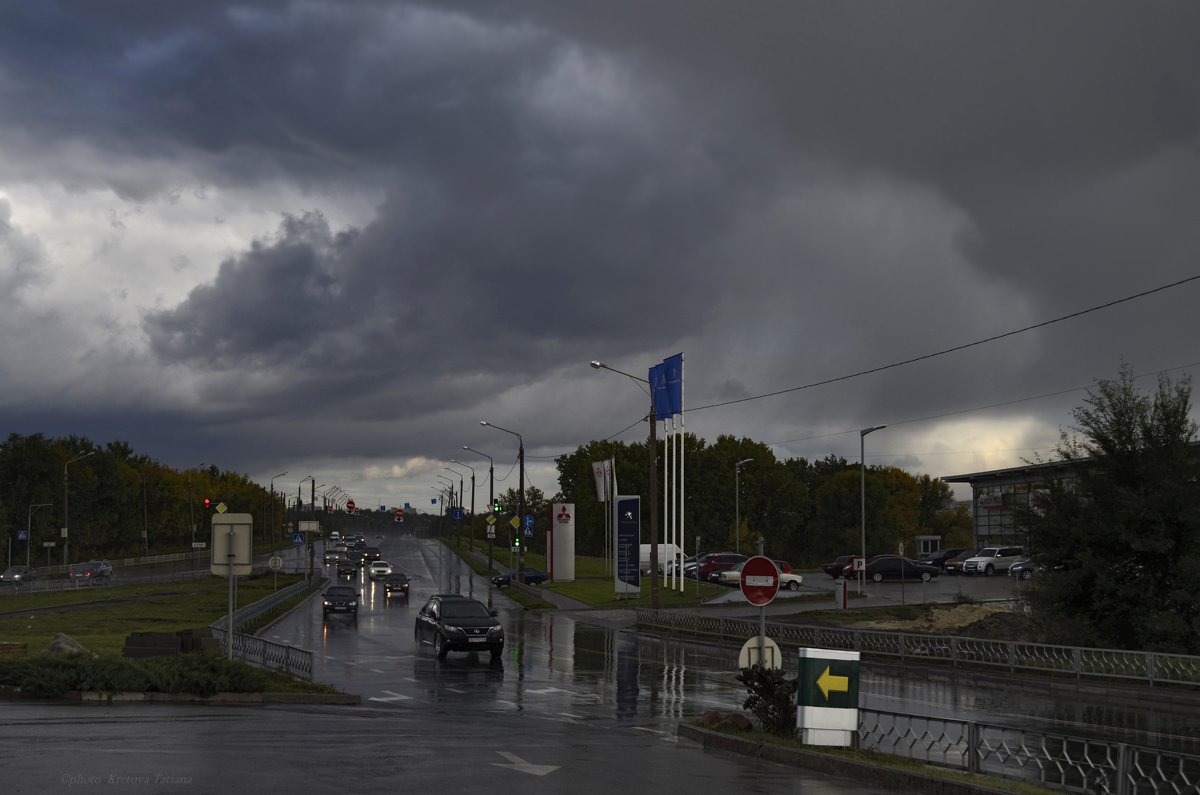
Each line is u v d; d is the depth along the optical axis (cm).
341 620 5325
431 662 3253
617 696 2408
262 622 4947
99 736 1479
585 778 1243
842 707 1484
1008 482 8775
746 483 13788
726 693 2477
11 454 13412
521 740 1616
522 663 3250
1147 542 3019
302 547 16225
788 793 1182
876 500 12700
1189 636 2950
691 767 1372
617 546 7119
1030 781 1274
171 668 2105
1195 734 1870
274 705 2084
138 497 16162
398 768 1270
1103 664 2686
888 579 7412
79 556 14412
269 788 1095
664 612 4991
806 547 14275
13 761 1224
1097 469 3247
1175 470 3106
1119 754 1145
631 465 13838
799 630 3825
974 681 2850
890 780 1267
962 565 8069
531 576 8731
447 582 9425
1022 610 4053
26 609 6125
